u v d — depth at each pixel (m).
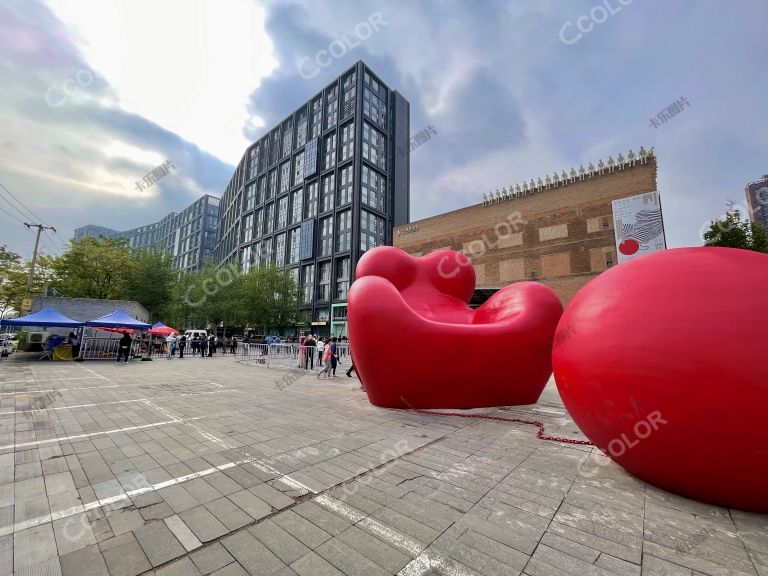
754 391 2.71
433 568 2.30
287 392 9.12
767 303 2.88
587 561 2.39
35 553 2.41
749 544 2.59
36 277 28.95
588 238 29.23
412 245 40.38
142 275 31.75
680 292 3.20
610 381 3.38
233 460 4.23
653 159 27.28
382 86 59.09
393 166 59.09
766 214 27.12
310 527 2.79
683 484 3.20
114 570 2.24
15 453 4.41
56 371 12.99
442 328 6.75
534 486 3.57
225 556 2.40
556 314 7.26
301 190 60.16
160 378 11.66
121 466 4.01
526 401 7.39
